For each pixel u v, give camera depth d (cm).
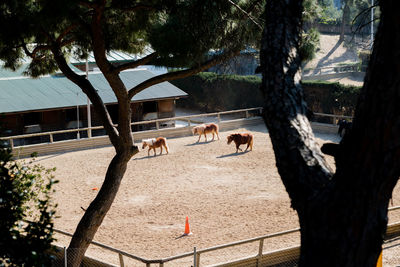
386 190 300
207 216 1686
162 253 1353
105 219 1683
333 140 2884
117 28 1177
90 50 1278
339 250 302
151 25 1029
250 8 985
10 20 948
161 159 2552
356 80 5119
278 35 372
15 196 529
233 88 3744
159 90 3259
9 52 1209
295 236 1447
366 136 298
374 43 316
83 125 3064
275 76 359
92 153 2745
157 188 2055
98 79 3259
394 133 291
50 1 795
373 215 302
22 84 3033
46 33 1090
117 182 1107
